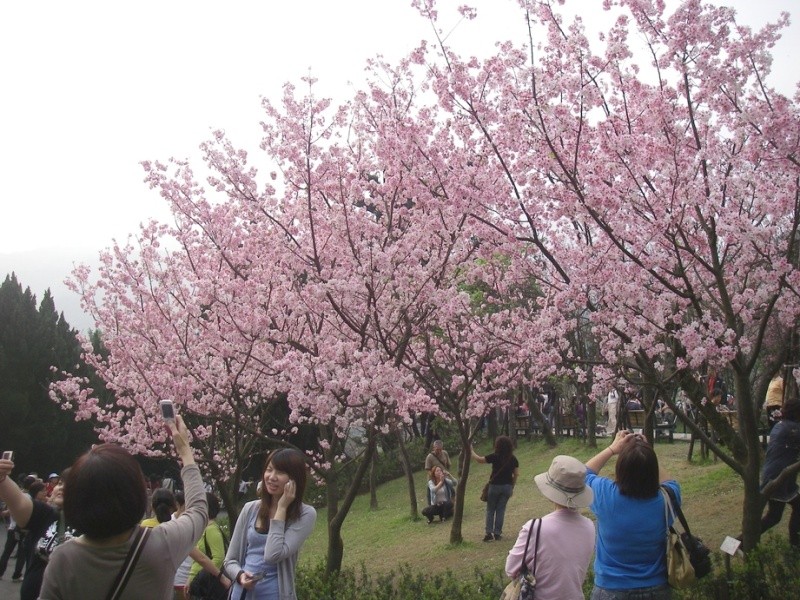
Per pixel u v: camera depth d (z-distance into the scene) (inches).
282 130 327.0
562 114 251.4
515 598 154.2
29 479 345.1
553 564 153.2
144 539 107.5
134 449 431.8
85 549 105.4
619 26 251.3
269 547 165.3
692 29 240.8
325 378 293.1
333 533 315.3
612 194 246.7
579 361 295.3
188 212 370.3
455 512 429.4
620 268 259.9
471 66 294.8
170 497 249.8
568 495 158.1
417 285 302.4
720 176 251.1
